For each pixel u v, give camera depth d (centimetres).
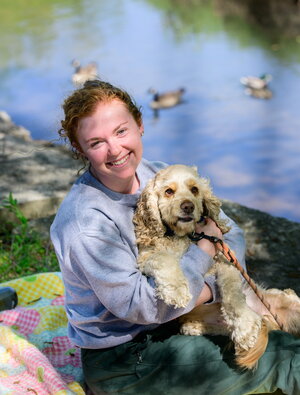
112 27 1784
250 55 1408
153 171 334
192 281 279
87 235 279
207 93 1173
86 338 296
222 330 302
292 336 294
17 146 796
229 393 287
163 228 304
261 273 488
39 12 2036
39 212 608
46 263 494
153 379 288
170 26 1784
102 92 286
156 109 1102
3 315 378
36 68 1349
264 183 789
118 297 276
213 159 885
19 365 331
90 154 286
